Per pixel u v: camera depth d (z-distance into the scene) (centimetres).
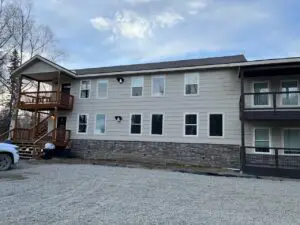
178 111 1579
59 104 1739
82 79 1872
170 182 885
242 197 689
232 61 1520
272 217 511
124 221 454
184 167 1400
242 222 473
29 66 1838
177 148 1548
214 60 1672
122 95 1741
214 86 1519
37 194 646
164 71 1625
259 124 1404
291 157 1305
